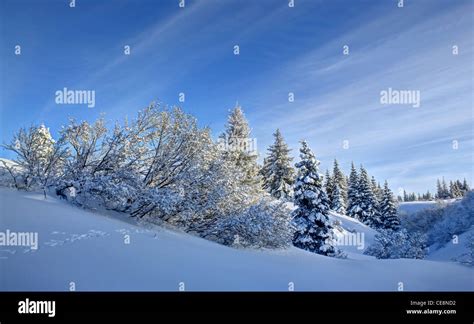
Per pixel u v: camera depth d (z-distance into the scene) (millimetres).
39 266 6016
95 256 6766
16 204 8305
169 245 8586
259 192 19625
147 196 10656
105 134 11227
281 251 12953
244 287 6996
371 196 56594
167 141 12133
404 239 25766
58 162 10922
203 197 12484
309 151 27516
